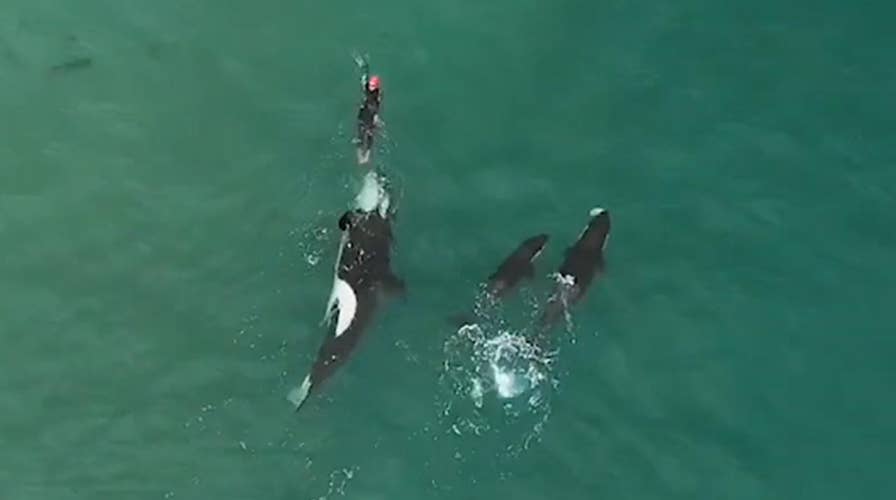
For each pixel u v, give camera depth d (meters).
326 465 13.27
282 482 13.20
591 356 13.91
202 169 15.54
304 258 14.76
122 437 13.46
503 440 13.41
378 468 13.27
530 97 16.20
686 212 15.11
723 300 14.38
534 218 15.05
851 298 14.44
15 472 13.19
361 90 16.23
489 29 16.83
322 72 16.45
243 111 16.08
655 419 13.55
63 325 14.23
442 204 15.13
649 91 16.25
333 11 17.00
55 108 16.05
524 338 13.91
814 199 15.24
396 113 15.96
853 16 17.05
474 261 14.62
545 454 13.33
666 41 16.77
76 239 14.93
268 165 15.55
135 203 15.24
